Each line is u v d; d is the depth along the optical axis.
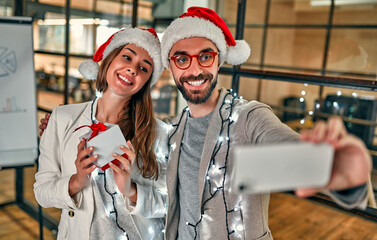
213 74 1.21
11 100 2.30
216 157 1.19
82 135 1.34
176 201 1.32
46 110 3.48
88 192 1.31
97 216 1.33
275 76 1.62
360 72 4.59
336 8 6.59
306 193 0.62
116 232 1.34
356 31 6.22
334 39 6.55
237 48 1.34
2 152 2.28
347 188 0.67
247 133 1.15
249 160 0.49
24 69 2.33
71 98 4.65
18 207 3.72
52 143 1.40
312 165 0.52
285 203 3.94
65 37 3.01
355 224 3.42
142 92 1.44
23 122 2.33
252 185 0.50
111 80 1.36
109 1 4.21
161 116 4.44
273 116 1.12
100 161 1.19
